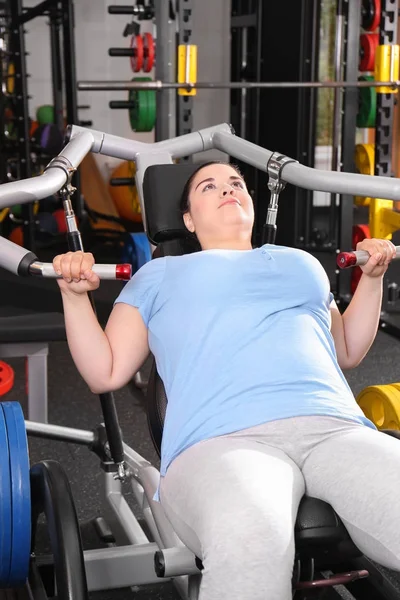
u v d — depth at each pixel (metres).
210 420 1.34
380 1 3.70
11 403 1.50
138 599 1.79
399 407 1.96
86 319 1.45
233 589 1.11
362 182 1.54
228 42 6.57
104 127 6.40
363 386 3.06
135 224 5.62
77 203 4.97
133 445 2.56
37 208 5.30
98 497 2.23
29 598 1.69
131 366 1.51
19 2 4.47
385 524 1.18
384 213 3.67
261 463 1.25
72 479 2.33
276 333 1.43
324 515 1.25
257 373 1.38
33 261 1.34
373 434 1.32
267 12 4.58
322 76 4.86
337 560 1.30
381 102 3.64
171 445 1.36
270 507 1.16
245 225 1.66
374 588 1.54
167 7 3.62
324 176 1.59
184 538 1.28
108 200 5.45
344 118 3.72
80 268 1.34
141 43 3.98
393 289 3.80
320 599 1.68
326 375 1.41
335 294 3.98
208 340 1.42
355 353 1.63
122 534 1.88
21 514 1.41
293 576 1.27
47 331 2.31
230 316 1.43
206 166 1.71
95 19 6.24
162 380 1.50
